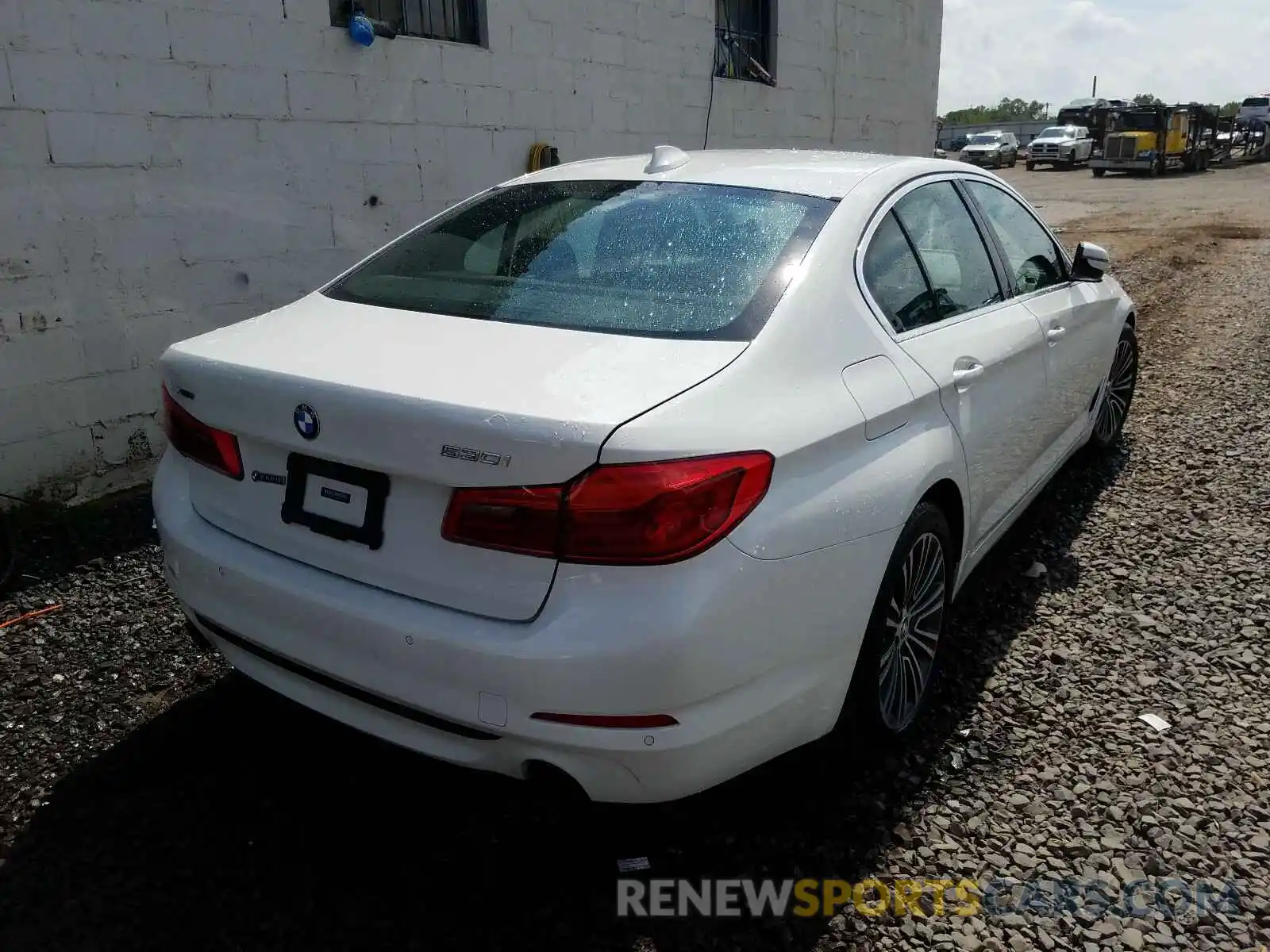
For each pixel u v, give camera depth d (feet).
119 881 7.97
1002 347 11.31
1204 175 115.44
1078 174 124.88
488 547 6.95
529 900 7.88
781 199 9.77
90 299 16.26
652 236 9.48
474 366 7.58
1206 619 12.29
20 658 11.27
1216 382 23.27
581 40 24.84
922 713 10.05
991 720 10.21
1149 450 18.52
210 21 17.29
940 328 10.32
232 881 8.00
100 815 8.74
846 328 8.77
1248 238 52.70
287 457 7.96
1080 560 13.92
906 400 8.99
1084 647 11.64
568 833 8.63
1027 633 11.96
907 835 8.59
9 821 8.63
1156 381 23.52
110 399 16.74
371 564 7.53
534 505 6.76
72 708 10.34
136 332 16.97
